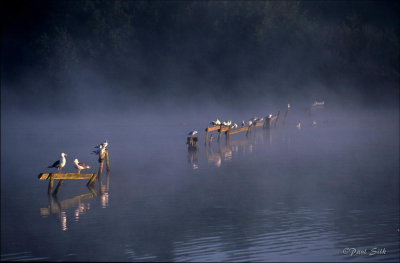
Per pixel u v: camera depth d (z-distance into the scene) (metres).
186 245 28.97
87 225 33.66
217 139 81.00
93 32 154.00
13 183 50.16
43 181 50.97
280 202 38.09
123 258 27.48
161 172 52.97
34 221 35.16
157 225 33.00
